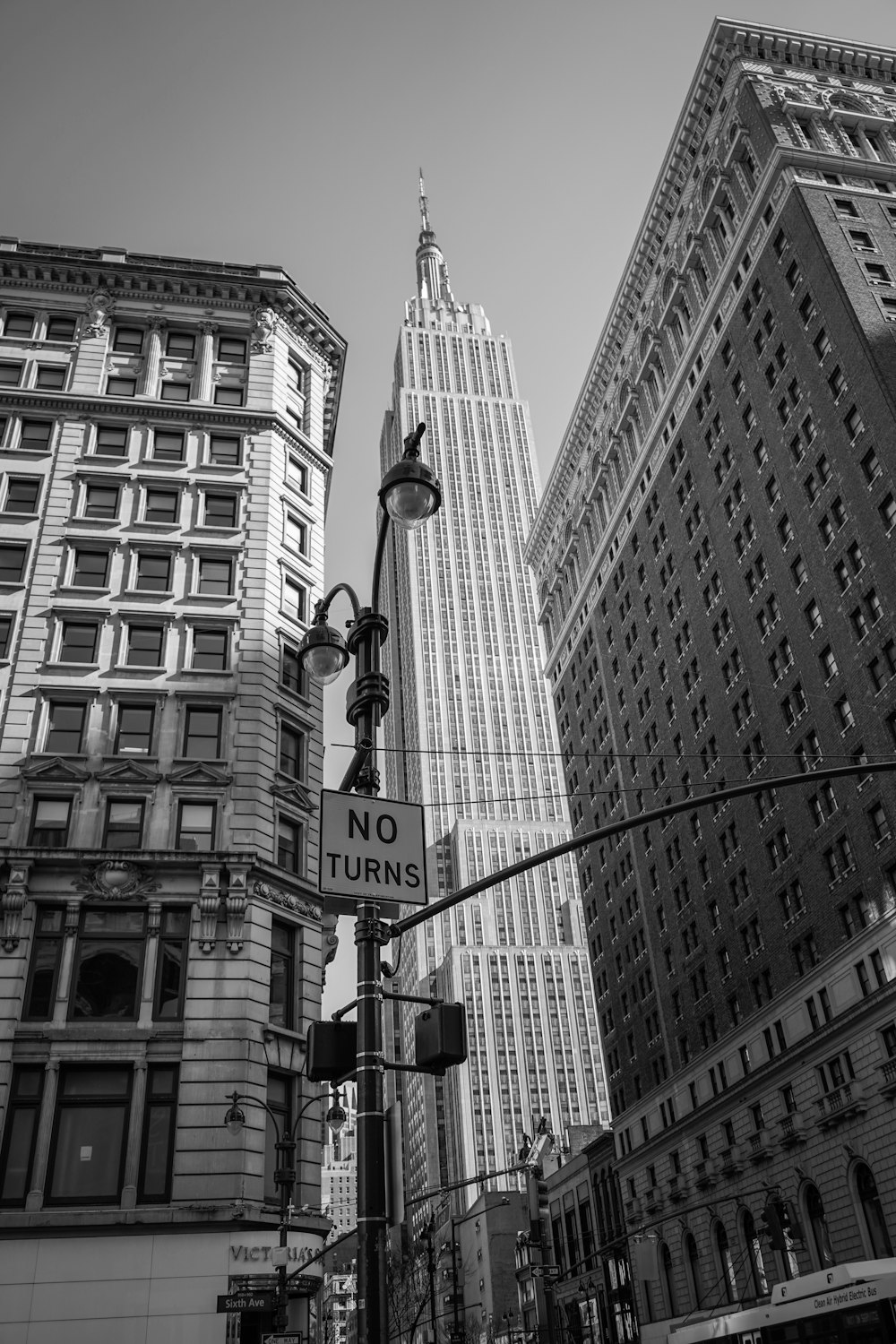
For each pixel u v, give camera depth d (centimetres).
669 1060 7481
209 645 3984
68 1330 2697
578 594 10119
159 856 3384
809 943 5903
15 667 3756
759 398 6838
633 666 8656
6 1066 3002
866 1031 5122
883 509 5494
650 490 8469
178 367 4750
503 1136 18475
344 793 1351
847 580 5759
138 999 3188
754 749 6656
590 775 9525
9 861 3281
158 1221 2855
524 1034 19450
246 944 3334
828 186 6731
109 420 4484
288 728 3984
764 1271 5925
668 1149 7306
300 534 4566
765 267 6912
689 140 8088
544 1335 9394
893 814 5166
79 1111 3014
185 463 4419
